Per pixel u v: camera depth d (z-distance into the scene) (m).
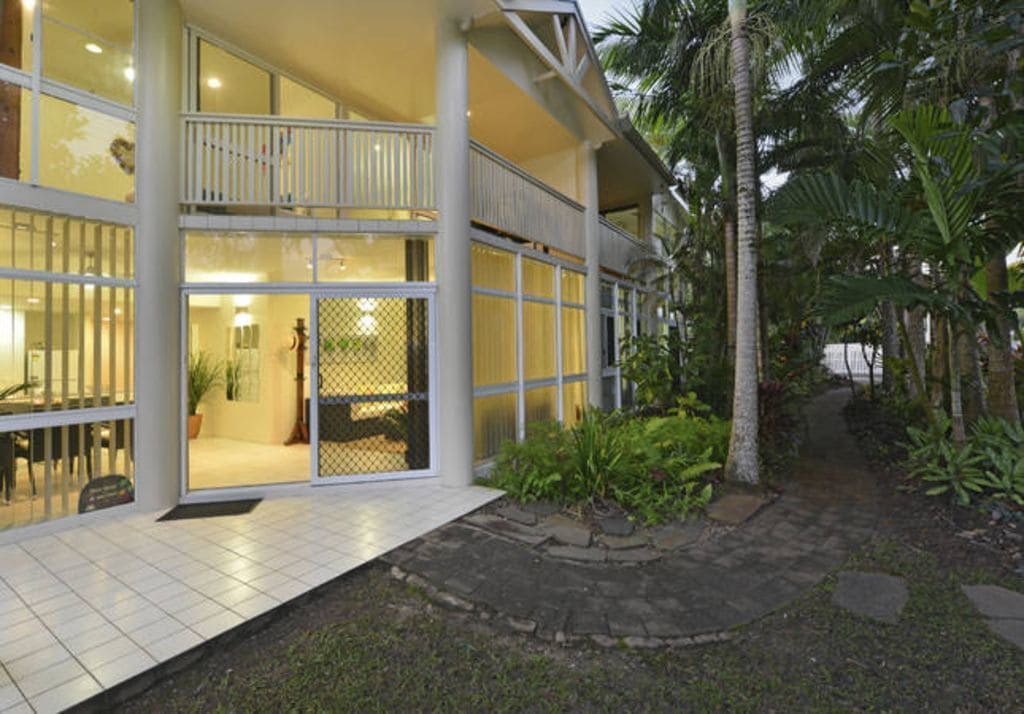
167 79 4.84
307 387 8.02
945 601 3.00
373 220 5.36
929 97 4.95
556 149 8.65
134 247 4.68
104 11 4.58
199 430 8.35
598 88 7.92
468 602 3.05
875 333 12.24
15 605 2.93
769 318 9.42
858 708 2.15
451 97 5.47
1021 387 7.07
